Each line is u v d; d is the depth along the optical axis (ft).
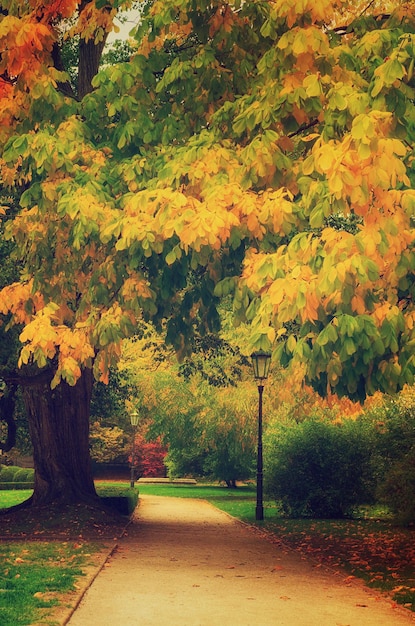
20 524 69.10
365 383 30.81
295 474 90.58
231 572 43.88
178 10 37.96
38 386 76.54
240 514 97.40
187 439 150.10
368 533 70.74
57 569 41.60
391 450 84.74
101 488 117.60
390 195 28.02
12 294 44.47
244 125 32.94
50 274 42.78
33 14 40.14
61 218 40.40
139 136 38.68
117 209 37.27
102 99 39.75
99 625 28.35
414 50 29.71
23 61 38.60
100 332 37.70
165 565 46.16
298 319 31.09
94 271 39.86
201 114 39.14
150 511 102.68
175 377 142.82
